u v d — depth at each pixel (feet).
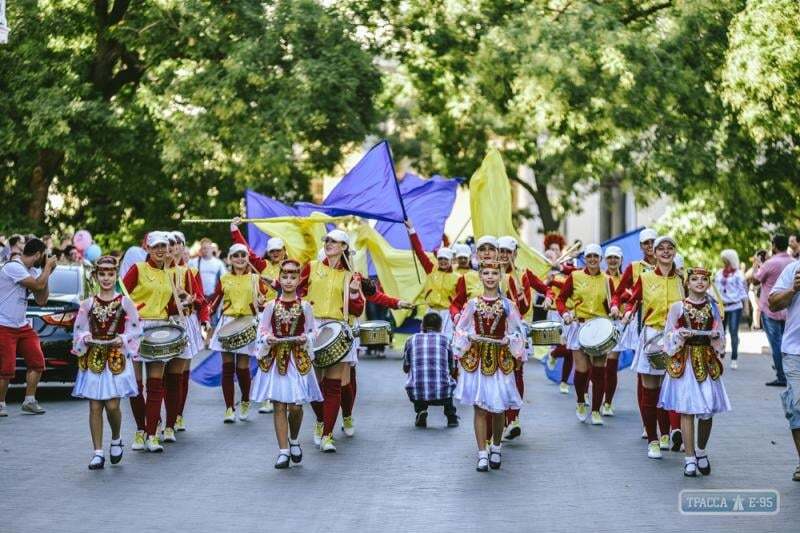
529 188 143.95
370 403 66.33
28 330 60.75
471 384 44.83
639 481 43.45
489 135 138.10
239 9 112.57
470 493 41.32
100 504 38.99
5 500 39.52
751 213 126.93
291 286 45.52
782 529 35.63
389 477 44.21
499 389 44.73
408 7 125.18
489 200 71.05
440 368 57.06
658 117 119.34
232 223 61.21
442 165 140.67
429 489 42.01
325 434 49.55
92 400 45.06
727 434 54.75
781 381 75.82
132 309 45.27
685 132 121.29
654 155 120.37
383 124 146.30
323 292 50.67
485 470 45.44
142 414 50.06
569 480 43.70
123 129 115.14
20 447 50.26
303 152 122.01
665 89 116.78
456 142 139.85
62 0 113.80
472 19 124.67
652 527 35.99
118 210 132.77
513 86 118.73
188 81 111.34
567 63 112.98
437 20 125.39
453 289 66.74
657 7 126.82
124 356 45.19
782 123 115.34
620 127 118.73
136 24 115.85
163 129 115.14
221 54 115.03
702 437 44.70
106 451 49.21
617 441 52.85
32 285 59.57
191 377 68.28
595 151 124.88
